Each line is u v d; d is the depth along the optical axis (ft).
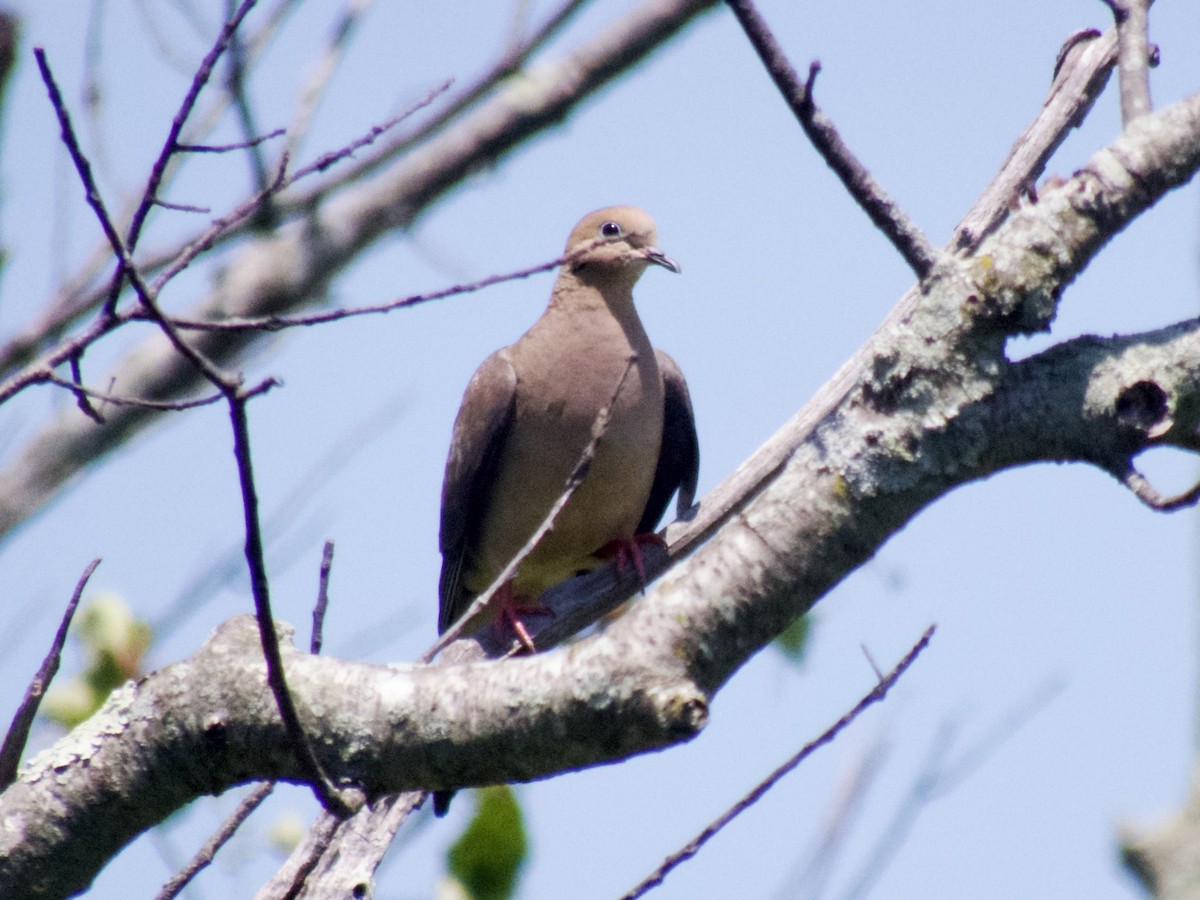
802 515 21.71
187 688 23.29
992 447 21.74
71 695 34.91
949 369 21.68
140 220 23.38
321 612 24.30
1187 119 21.88
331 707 22.48
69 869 23.79
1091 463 21.81
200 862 22.76
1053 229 21.62
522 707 21.42
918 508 21.95
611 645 21.29
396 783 22.53
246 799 23.17
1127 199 21.68
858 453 21.79
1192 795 20.51
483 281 23.90
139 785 23.50
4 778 23.72
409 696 22.25
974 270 21.72
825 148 21.66
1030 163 31.60
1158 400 21.49
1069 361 21.77
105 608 35.32
